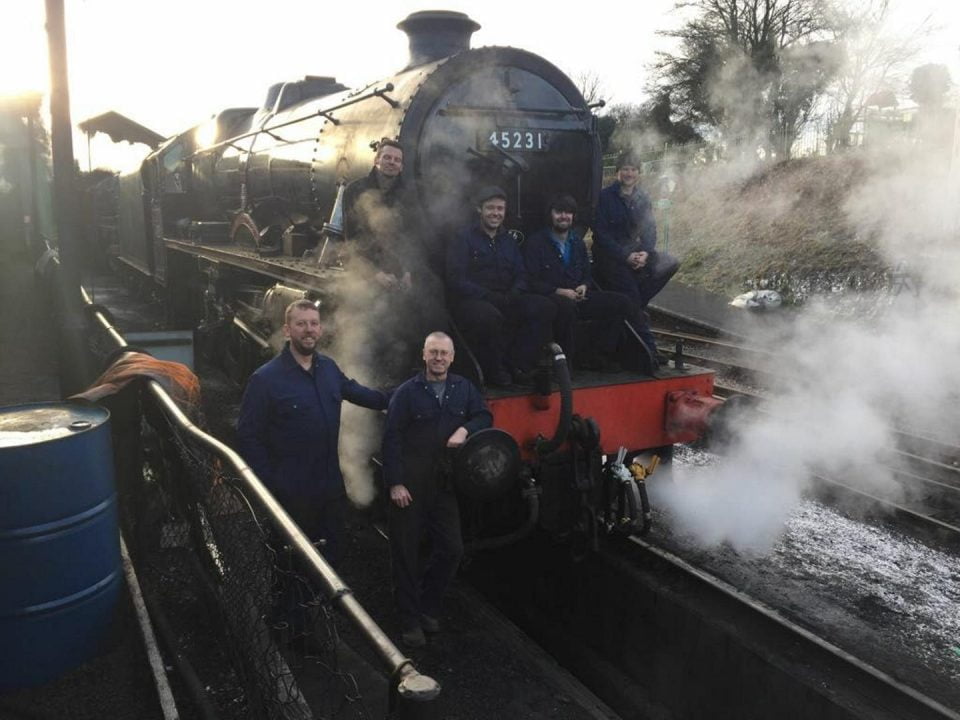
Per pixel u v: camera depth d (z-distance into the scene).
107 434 3.52
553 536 4.68
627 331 5.14
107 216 20.89
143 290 15.56
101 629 3.46
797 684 3.60
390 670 1.95
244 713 3.17
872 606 4.37
